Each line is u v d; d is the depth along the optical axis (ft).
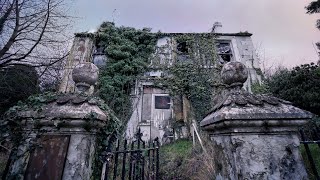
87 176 4.69
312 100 17.90
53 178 4.39
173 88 33.50
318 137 6.97
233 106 4.86
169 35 37.96
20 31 18.69
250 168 4.38
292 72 20.83
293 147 4.59
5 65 19.20
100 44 36.88
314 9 27.07
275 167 4.41
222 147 5.29
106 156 5.55
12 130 4.79
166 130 31.30
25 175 4.44
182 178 15.85
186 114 31.65
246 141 4.58
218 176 5.74
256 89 32.99
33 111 4.73
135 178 10.34
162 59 36.11
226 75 5.97
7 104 20.49
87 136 4.83
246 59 36.55
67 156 4.56
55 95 5.32
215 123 5.11
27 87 21.45
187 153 20.85
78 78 6.05
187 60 36.58
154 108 32.81
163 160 18.45
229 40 38.45
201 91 32.96
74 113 4.59
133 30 38.17
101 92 31.68
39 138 4.71
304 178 4.38
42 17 19.20
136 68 34.83
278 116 4.55
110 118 5.81
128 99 32.58
